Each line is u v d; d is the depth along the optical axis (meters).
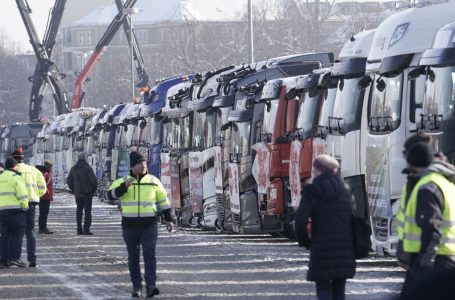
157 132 59.38
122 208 27.58
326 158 20.28
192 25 164.62
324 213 19.95
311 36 129.00
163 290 28.64
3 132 124.62
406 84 29.17
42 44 114.00
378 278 29.08
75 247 43.44
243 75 45.66
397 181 29.17
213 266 34.06
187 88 52.56
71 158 93.50
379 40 31.08
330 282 20.16
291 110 38.56
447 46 26.84
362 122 31.84
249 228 42.34
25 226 36.41
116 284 30.53
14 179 36.16
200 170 47.91
